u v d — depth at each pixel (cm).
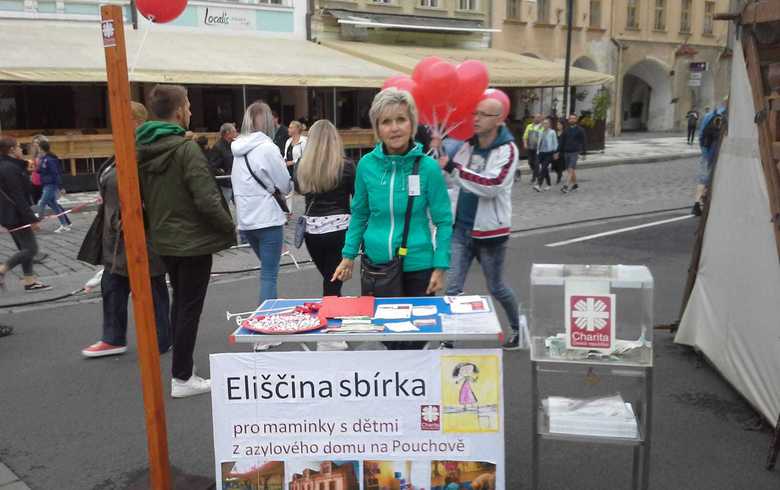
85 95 1861
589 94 3316
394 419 294
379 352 288
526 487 344
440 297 341
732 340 438
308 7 2123
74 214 1283
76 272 838
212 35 1909
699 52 3894
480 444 293
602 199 1455
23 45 1445
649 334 286
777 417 374
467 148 504
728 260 446
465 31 2594
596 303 284
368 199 367
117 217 505
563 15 3128
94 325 631
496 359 287
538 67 2441
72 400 463
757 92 398
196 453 385
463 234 508
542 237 1030
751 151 409
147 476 359
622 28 3462
